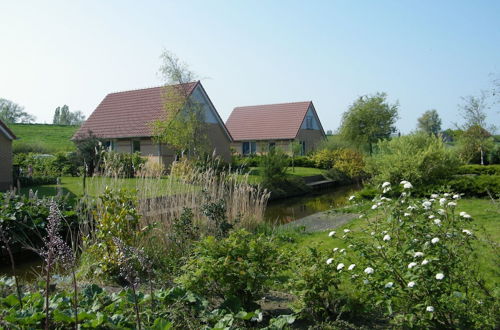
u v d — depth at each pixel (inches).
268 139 1437.0
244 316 143.4
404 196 160.2
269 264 163.0
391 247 151.1
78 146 783.7
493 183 503.8
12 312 133.3
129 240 221.8
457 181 528.7
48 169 782.5
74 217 319.3
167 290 160.7
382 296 138.9
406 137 633.0
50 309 139.9
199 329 140.4
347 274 160.9
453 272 139.7
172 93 861.8
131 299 148.6
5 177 617.0
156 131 876.6
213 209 252.2
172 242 249.3
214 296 173.3
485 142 1092.5
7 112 2696.9
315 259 159.9
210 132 1025.5
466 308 132.2
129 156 614.5
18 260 315.6
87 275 221.5
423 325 133.6
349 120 1285.7
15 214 313.1
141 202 266.8
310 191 850.1
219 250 164.6
